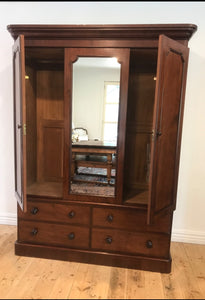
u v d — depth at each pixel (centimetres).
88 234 186
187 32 157
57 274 174
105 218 181
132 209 176
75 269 180
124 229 180
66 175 182
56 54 191
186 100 209
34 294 154
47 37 169
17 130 178
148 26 155
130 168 219
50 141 226
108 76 171
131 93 213
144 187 218
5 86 229
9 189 245
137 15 205
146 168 216
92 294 155
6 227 243
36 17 217
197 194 221
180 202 224
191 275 178
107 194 181
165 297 155
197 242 224
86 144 180
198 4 196
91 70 171
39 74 221
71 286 162
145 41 161
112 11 208
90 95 175
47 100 222
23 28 167
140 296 155
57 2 212
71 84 173
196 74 205
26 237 195
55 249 190
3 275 171
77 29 161
